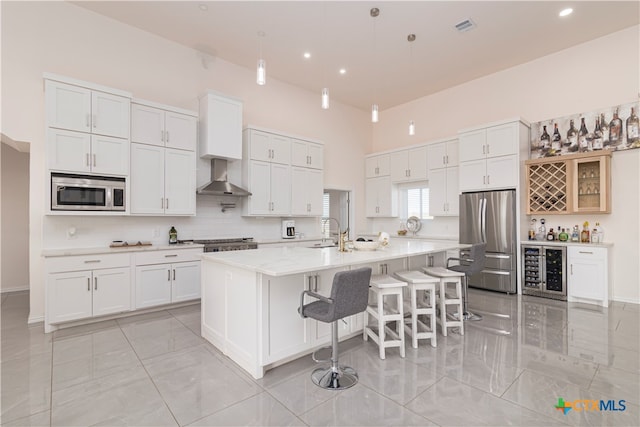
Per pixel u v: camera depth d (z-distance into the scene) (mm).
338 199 6984
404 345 2582
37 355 2584
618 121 4086
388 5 3627
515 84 5102
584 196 4340
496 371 2297
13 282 4848
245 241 4852
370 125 7410
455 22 3943
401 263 3541
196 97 4648
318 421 1749
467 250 4684
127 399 1961
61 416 1790
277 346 2326
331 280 2705
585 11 3721
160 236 4316
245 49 4633
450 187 5555
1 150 4785
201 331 3080
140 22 4012
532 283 4484
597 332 3053
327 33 4203
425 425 1708
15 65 3363
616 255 4117
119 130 3607
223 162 4656
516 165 4570
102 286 3367
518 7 3650
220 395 2008
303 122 6039
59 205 3256
